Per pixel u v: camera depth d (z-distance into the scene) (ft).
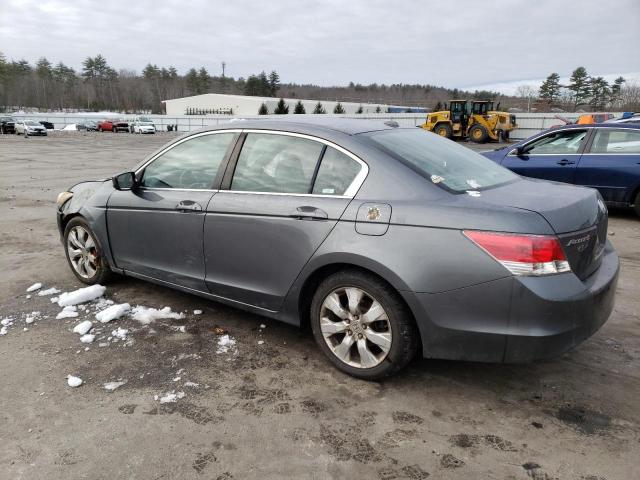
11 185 40.81
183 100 294.46
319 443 8.70
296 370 11.03
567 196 10.02
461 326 9.16
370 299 10.21
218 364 11.28
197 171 12.87
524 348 8.82
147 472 8.00
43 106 398.62
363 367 10.41
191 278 12.94
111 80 442.50
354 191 10.27
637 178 24.94
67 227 16.07
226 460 8.29
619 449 8.52
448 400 9.95
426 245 9.27
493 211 9.03
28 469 8.06
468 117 103.71
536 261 8.63
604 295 9.61
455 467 8.13
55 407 9.66
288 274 11.03
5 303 14.67
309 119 12.05
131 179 13.94
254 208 11.37
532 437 8.84
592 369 11.07
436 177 10.03
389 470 8.08
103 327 13.06
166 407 9.68
